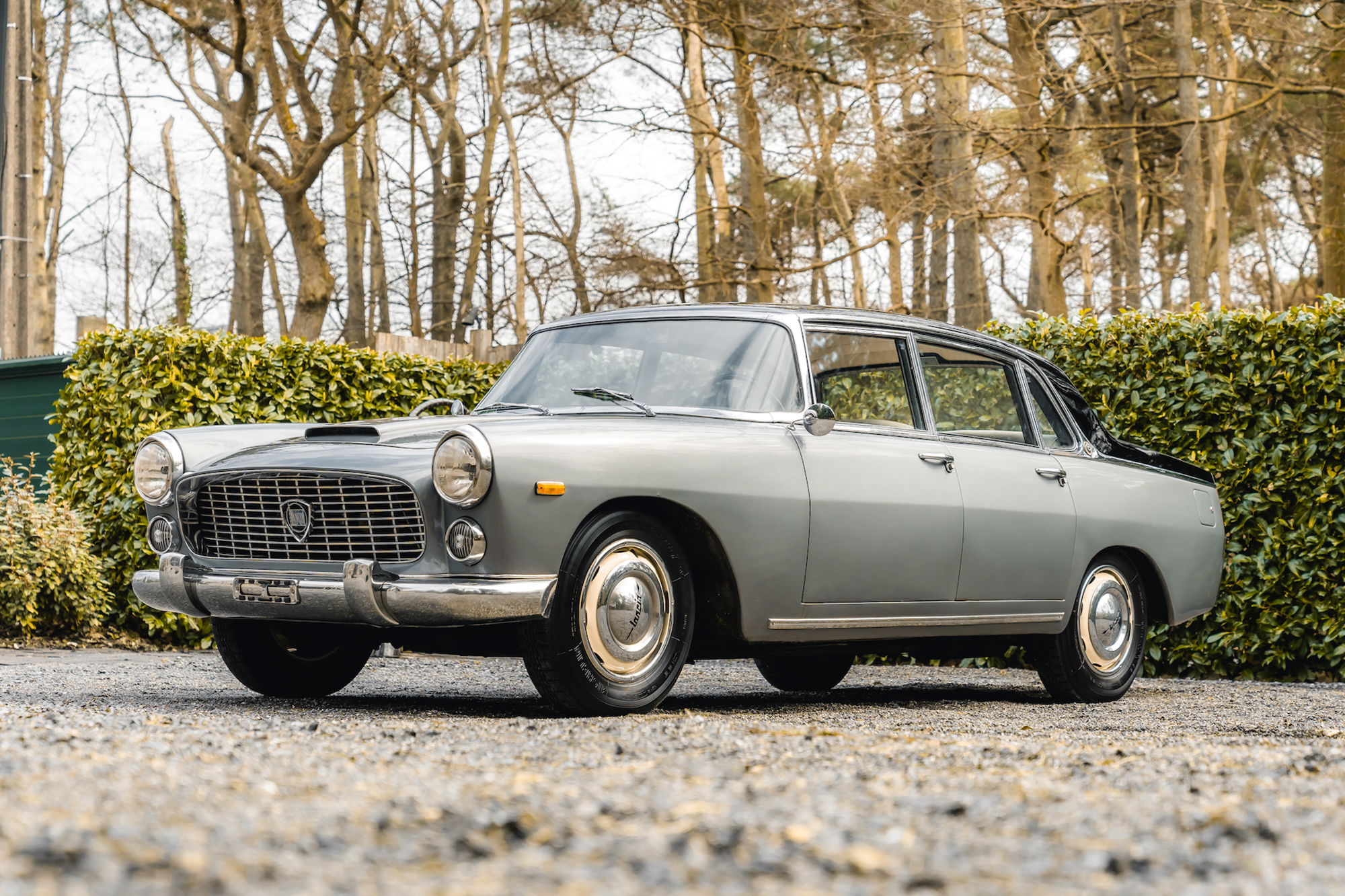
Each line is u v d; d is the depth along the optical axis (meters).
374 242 36.62
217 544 5.65
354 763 3.50
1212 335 9.58
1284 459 9.28
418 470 5.10
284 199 22.44
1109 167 23.92
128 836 2.30
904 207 19.98
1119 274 31.23
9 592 10.17
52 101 33.78
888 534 6.05
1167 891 2.20
